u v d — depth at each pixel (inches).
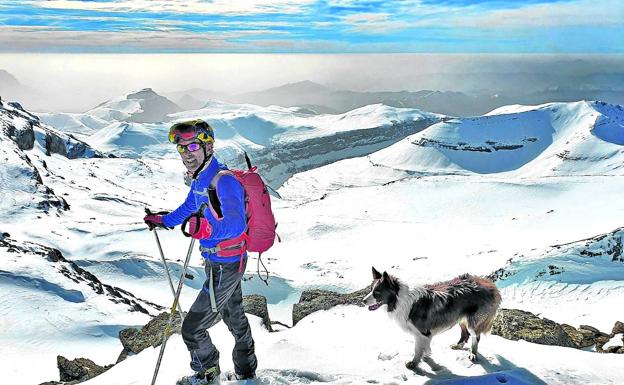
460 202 7081.7
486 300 300.7
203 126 228.8
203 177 231.0
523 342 339.6
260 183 239.9
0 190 3690.9
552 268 2768.2
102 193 5142.7
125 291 2017.7
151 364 341.4
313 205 7775.6
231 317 262.4
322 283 2908.5
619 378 284.8
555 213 5959.6
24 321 1444.4
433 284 308.0
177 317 467.2
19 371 1151.0
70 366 491.5
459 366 298.7
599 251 2979.8
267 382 268.4
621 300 2379.4
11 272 1722.4
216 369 268.4
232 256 239.0
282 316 2287.2
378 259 3924.7
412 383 273.6
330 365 302.4
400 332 360.2
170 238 3316.9
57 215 3570.4
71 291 1669.5
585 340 509.0
